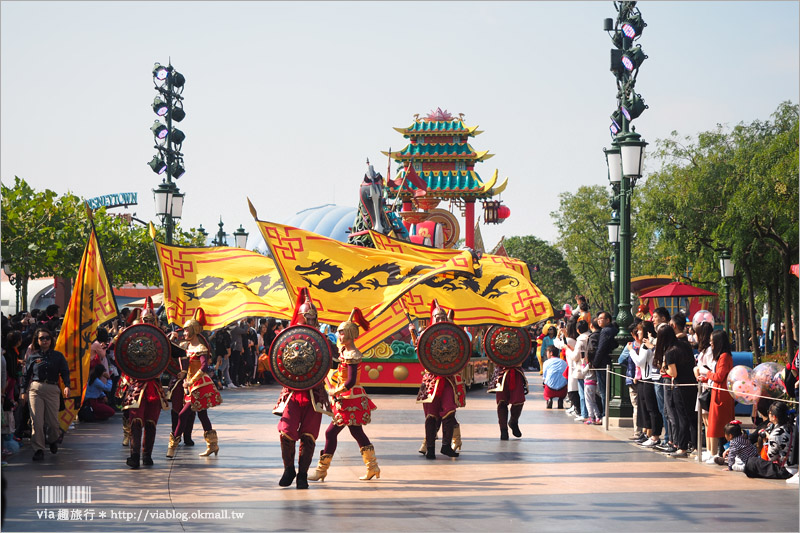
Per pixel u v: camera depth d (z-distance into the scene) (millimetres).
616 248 25703
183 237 39844
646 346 13781
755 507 9188
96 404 16719
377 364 24031
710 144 35469
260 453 13008
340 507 9156
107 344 17484
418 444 14102
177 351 12188
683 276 38156
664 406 13172
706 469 11625
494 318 14320
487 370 26797
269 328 29141
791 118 34531
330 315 11672
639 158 16125
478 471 11508
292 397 10242
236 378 25828
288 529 8148
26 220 25125
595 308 80938
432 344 12578
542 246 86312
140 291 52344
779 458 10812
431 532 8086
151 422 11812
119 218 35062
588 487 10336
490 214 39812
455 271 11164
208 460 12367
